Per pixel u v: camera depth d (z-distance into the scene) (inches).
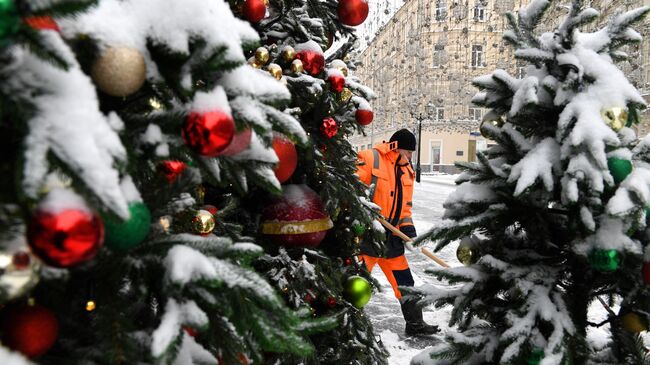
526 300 54.6
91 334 31.9
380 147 131.1
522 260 60.5
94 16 27.1
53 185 22.7
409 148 130.6
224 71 31.7
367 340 78.1
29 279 24.1
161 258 31.0
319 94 67.4
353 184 80.0
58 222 21.6
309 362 67.6
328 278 68.2
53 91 23.4
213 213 53.9
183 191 37.3
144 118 32.6
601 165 48.0
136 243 29.2
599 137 48.9
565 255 60.0
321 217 68.0
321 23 68.6
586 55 53.5
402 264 128.9
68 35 26.2
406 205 129.6
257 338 32.7
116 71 27.1
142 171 36.3
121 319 30.1
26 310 26.5
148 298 34.8
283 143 58.6
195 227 44.0
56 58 21.5
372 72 821.2
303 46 68.1
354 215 76.4
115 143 24.4
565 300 57.2
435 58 618.2
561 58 53.5
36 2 20.7
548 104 56.0
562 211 57.8
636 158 56.3
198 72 31.1
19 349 25.8
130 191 29.2
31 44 21.0
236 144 35.9
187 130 30.1
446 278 60.2
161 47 30.2
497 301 61.9
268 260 65.3
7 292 23.6
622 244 49.6
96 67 27.1
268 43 70.8
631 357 57.4
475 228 59.6
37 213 22.0
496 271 58.3
